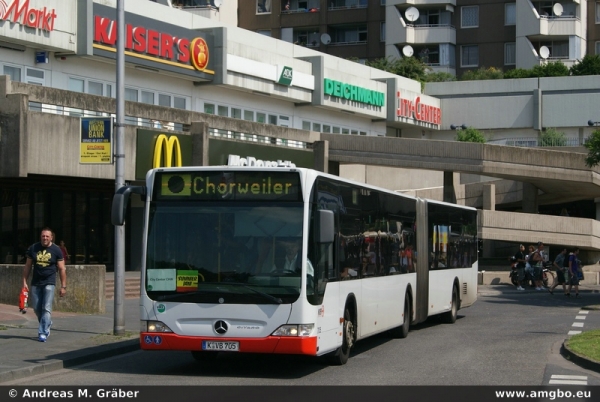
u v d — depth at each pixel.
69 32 29.28
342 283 14.05
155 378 12.62
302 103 44.28
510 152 40.56
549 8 74.06
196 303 12.58
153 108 30.25
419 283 20.03
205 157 31.39
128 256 32.97
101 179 29.66
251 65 38.97
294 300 12.40
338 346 13.78
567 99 58.84
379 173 48.94
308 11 78.38
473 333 19.98
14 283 21.66
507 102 59.69
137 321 19.89
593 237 43.75
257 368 13.84
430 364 14.38
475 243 26.02
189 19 37.19
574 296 34.53
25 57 28.62
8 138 24.47
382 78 52.41
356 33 78.44
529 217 41.53
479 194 46.47
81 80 31.00
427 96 57.84
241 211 12.78
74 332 17.31
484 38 74.75
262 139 37.09
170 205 12.98
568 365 14.27
